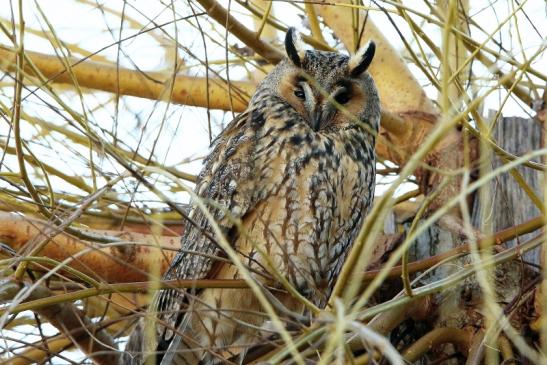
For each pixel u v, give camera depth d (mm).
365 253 4078
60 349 5863
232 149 6168
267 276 5273
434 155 6656
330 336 3689
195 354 5996
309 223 6070
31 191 5531
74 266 6164
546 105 6352
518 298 5477
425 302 6062
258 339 5750
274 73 6707
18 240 6051
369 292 3600
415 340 6211
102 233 6297
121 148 5820
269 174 6062
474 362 5438
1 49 6160
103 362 5539
